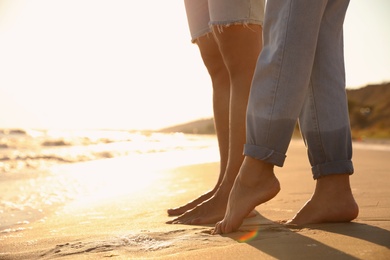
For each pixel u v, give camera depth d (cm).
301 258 108
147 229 169
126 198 304
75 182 461
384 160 589
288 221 164
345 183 160
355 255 107
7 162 846
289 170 456
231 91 186
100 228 186
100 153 1152
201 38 214
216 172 486
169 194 310
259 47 185
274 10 146
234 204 149
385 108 5100
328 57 160
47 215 262
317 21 144
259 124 144
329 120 159
